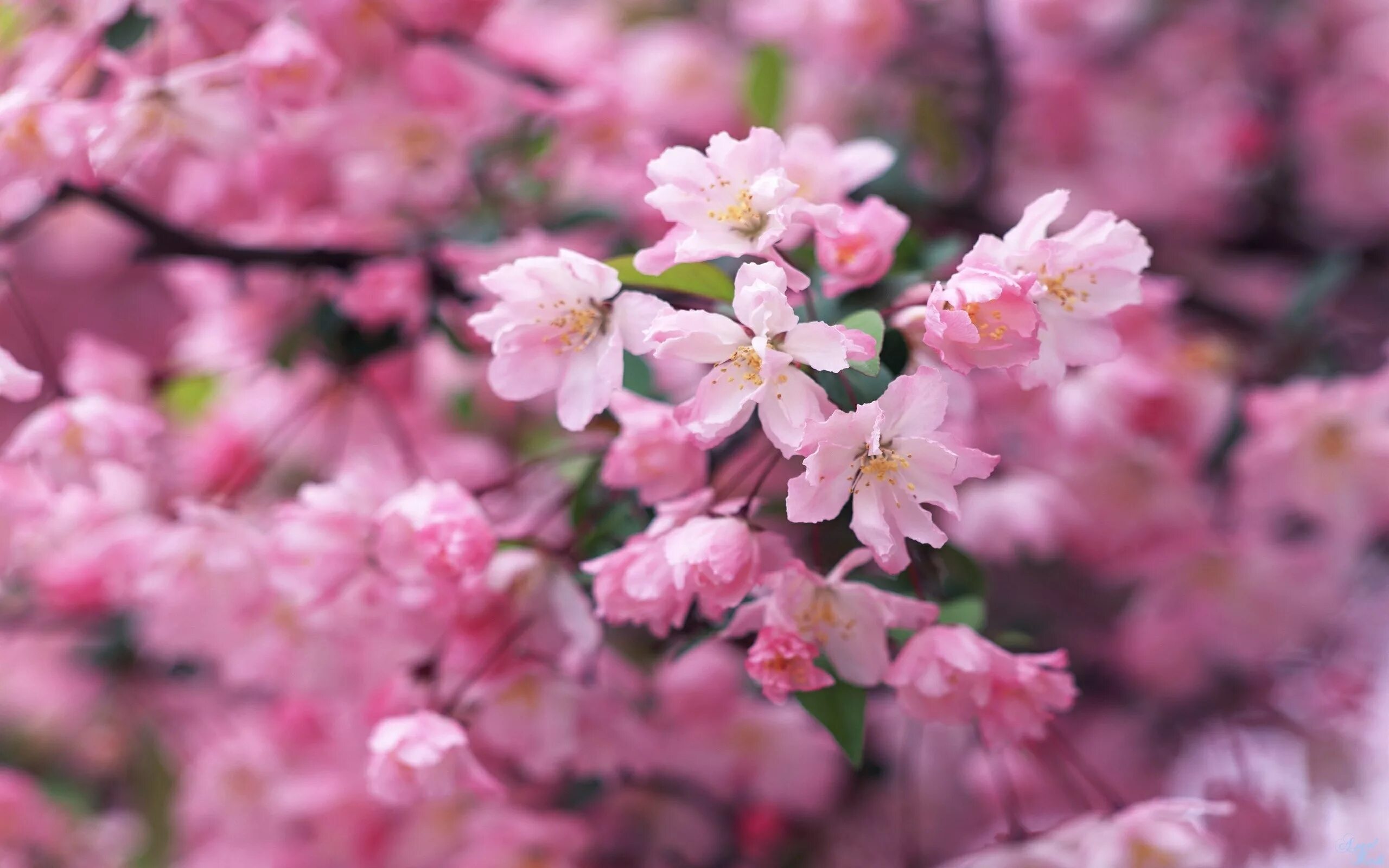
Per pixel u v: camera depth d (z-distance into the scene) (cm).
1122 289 63
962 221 94
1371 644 97
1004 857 69
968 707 64
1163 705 100
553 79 84
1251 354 93
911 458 60
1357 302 105
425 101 78
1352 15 116
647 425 66
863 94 105
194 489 83
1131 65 120
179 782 90
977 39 104
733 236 61
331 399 91
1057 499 84
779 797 86
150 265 91
